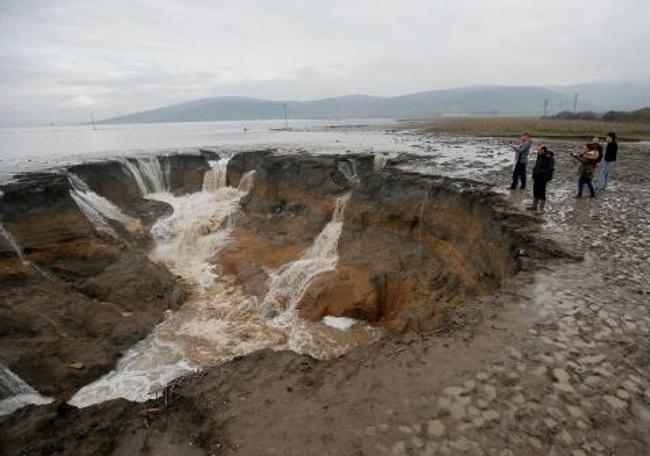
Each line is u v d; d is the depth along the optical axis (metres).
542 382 5.71
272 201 23.56
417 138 49.34
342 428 5.18
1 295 14.81
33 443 5.82
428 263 16.05
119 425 5.87
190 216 24.75
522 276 9.13
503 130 51.94
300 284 17.61
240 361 6.96
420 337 7.06
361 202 19.30
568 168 22.08
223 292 18.42
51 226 18.00
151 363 13.48
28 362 12.03
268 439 5.15
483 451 4.72
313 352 14.23
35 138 87.19
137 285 17.16
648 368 5.92
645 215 13.02
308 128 101.38
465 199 15.56
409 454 4.73
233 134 79.31
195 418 5.74
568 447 4.74
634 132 40.62
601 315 7.27
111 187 25.14
